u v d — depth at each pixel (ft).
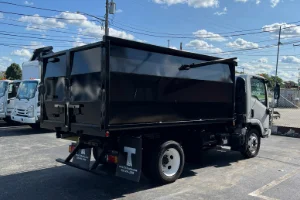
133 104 18.25
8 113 50.72
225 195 18.38
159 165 19.85
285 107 148.87
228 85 25.35
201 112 22.97
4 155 29.14
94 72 17.74
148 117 19.11
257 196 18.30
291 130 47.44
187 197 17.93
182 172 23.68
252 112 28.63
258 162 27.68
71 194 18.31
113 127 17.17
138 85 18.51
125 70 17.80
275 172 24.11
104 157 19.21
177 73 20.94
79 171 23.50
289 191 19.34
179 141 22.79
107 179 21.49
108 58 16.90
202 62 22.54
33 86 44.21
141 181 21.17
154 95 19.44
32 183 20.38
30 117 43.52
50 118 21.95
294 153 32.68
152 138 20.57
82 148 20.16
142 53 18.78
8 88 50.78
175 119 20.89
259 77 29.73
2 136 41.52
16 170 23.65
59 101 20.77
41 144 35.35
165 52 20.08
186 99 21.65
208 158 29.27
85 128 18.25
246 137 28.50
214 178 22.12
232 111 25.76
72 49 19.40
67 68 19.93
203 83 23.00
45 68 22.67
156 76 19.52
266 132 31.30
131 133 19.31
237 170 24.57
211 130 25.58
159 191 19.02
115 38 17.20
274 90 31.35
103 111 16.87
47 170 23.71
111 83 17.12
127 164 18.49
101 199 17.52
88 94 18.16
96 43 17.31
